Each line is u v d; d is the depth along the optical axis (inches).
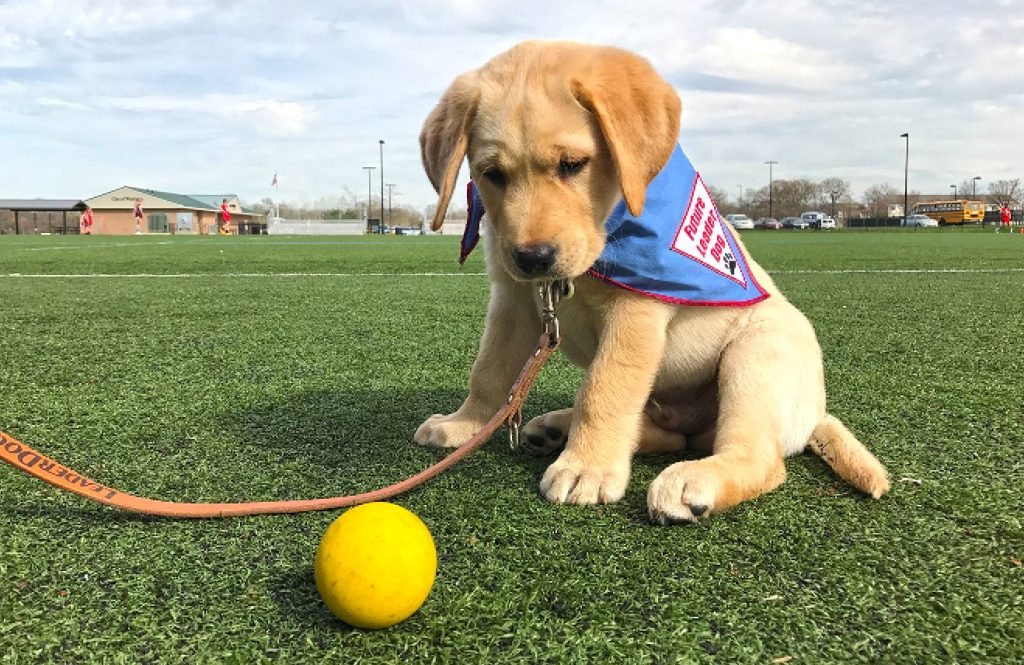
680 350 27.8
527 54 26.0
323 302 72.6
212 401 33.9
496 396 28.7
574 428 24.7
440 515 21.4
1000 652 15.1
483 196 25.9
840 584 17.6
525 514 21.7
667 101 25.4
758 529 20.8
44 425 29.9
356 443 28.1
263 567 18.0
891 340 52.2
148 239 305.3
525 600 16.6
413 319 61.0
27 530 19.9
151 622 15.6
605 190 25.0
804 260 143.7
